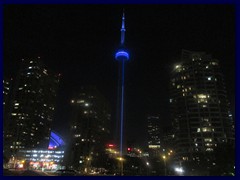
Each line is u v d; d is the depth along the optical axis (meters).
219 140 176.25
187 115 188.25
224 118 185.12
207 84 195.12
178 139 186.00
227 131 181.50
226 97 196.12
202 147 174.50
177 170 151.38
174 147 193.00
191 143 178.38
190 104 190.50
